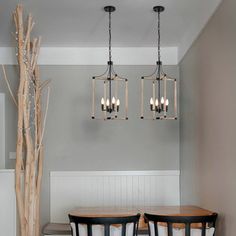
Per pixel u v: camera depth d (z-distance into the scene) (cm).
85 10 414
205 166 397
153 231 327
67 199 537
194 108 451
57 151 544
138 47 555
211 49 374
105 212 377
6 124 541
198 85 430
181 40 522
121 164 546
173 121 551
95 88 549
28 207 385
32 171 398
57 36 504
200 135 420
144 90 551
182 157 526
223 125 333
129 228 326
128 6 404
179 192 542
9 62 544
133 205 540
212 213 343
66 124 546
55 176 539
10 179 452
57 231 448
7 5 399
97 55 553
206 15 385
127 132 549
